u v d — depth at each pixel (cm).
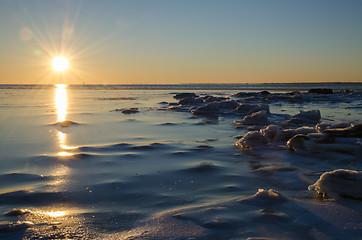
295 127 748
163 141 561
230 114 1063
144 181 332
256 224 222
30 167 389
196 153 467
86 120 882
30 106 1420
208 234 206
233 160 425
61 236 207
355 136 500
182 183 326
